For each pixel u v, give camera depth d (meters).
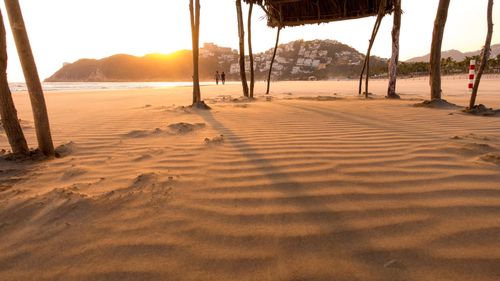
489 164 2.40
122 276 1.25
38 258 1.38
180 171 2.46
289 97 10.34
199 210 1.80
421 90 14.95
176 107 6.86
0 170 2.48
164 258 1.36
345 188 2.06
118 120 5.13
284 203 1.87
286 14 12.49
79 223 1.67
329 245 1.42
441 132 3.70
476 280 1.17
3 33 2.58
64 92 15.84
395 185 2.08
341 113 5.52
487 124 4.22
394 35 9.07
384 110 5.88
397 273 1.22
